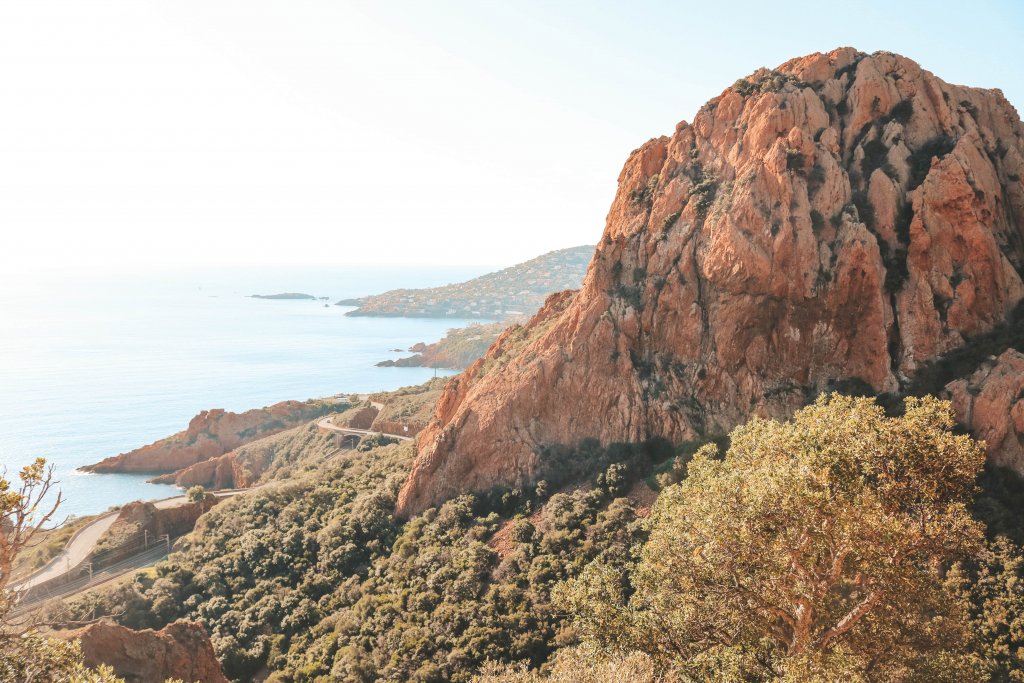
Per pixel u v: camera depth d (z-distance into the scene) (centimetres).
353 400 19900
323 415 18412
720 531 2227
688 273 5659
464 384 7706
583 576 2920
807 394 4988
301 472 10169
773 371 5181
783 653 2202
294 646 5069
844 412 2500
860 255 4847
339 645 4844
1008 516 3522
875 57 5725
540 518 5281
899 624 2275
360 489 7419
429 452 6359
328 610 5425
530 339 7181
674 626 2417
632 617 2616
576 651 2920
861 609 2152
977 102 5656
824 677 1931
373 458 8812
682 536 2461
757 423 2823
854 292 4891
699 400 5400
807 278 5012
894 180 5091
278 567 6238
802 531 2167
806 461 2219
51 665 1819
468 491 6025
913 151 5291
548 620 4288
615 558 4434
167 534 9062
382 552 5938
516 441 5956
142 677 3950
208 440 17375
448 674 4100
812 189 5262
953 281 4712
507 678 3041
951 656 2208
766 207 5294
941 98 5434
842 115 5666
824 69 5925
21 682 1728
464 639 4319
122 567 7838
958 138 5184
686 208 5919
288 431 15788
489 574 4903
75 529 8769
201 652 4375
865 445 2217
